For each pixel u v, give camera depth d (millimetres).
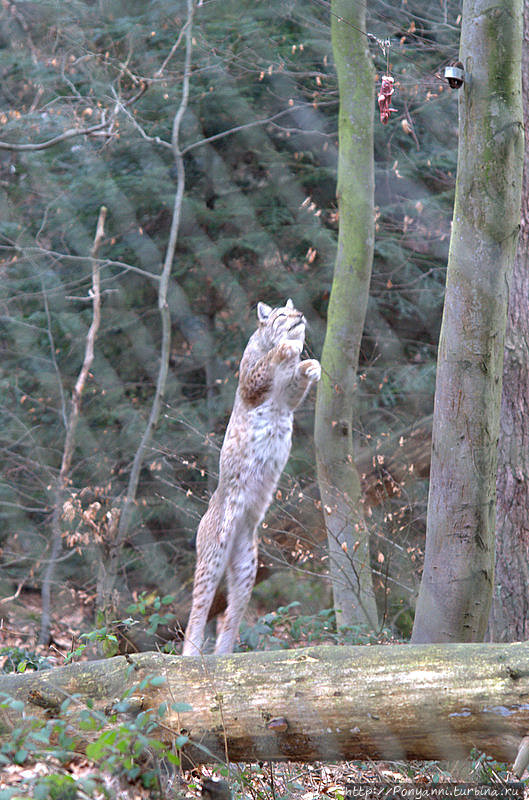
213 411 13477
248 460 7574
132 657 5512
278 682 5211
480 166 6301
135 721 4703
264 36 13438
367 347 13977
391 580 11820
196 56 13562
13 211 13406
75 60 13266
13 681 5520
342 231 11172
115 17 13938
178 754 5102
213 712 5211
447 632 6699
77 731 5168
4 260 12695
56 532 11469
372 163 10953
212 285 13000
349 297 11180
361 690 5082
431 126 14195
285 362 7395
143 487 13594
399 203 13992
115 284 13703
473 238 6402
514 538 9578
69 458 11555
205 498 12305
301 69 13742
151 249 13594
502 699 4898
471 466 6590
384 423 13836
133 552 13008
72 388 13672
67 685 5438
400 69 12758
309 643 10062
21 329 13367
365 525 11172
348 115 10719
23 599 13898
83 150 13289
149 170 13547
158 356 14234
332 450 11352
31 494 14008
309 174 13672
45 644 11586
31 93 13938
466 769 6219
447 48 12484
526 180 9586
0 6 13508
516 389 9602
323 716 5086
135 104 13469
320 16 13500
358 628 9852
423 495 12727
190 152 13430
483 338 6492
